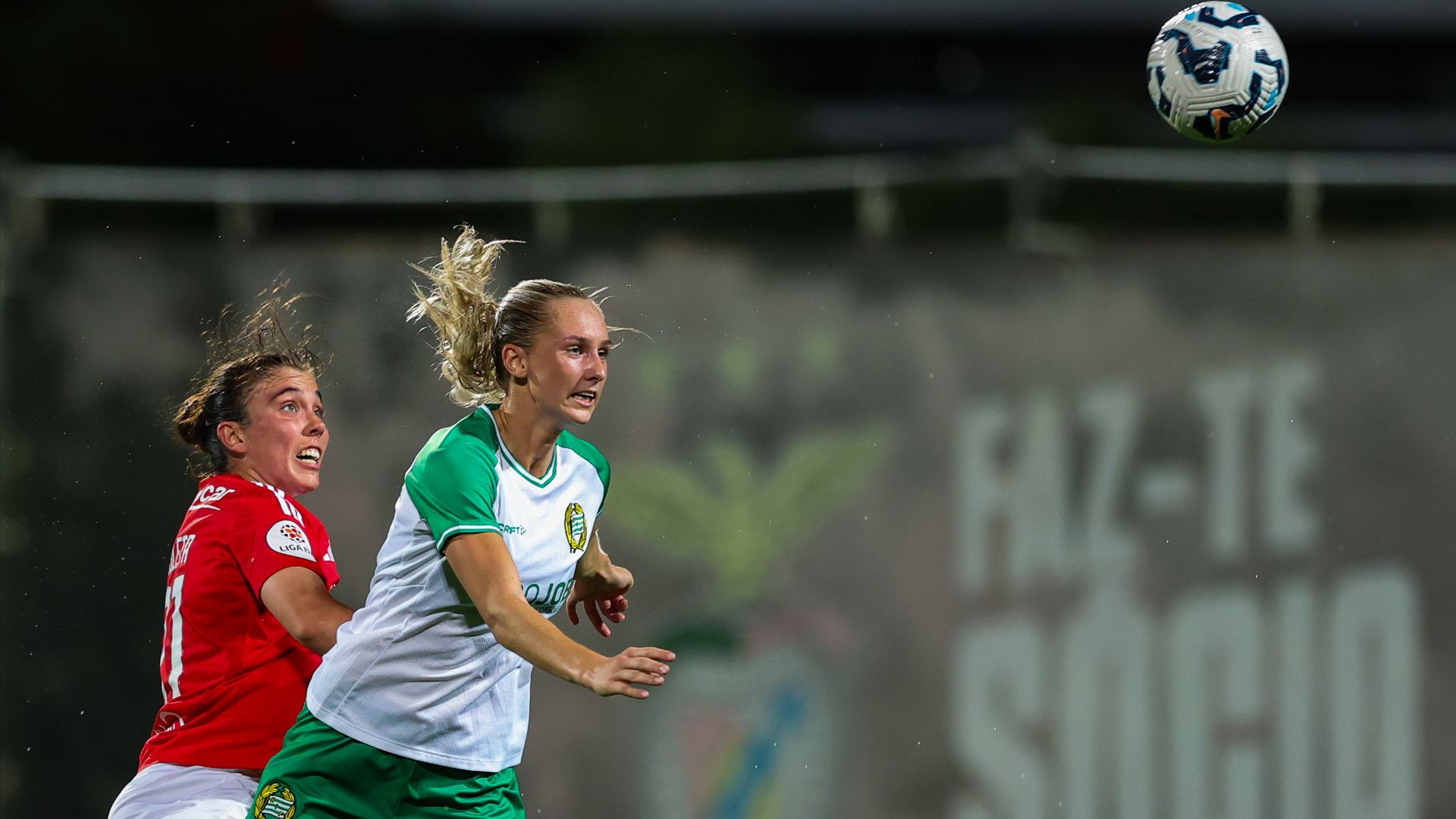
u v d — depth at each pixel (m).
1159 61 15.68
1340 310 27.73
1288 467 27.59
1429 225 29.31
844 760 26.38
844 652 26.50
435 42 53.47
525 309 12.09
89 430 24.88
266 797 12.61
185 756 13.58
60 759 24.61
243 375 14.18
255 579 13.36
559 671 10.89
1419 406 27.75
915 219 28.34
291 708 13.81
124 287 25.08
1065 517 27.12
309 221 27.69
